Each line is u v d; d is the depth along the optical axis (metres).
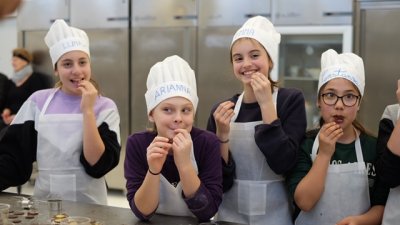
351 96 1.59
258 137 1.56
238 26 3.79
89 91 1.74
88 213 1.48
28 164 1.86
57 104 1.88
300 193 1.54
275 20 3.66
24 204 1.57
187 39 4.01
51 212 1.48
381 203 1.57
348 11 3.42
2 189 1.79
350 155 1.60
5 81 4.54
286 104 1.64
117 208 1.55
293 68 3.67
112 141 1.84
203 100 3.96
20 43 4.73
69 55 1.80
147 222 1.40
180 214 1.49
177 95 1.43
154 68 1.50
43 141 1.84
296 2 3.58
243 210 1.68
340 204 1.58
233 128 1.69
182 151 1.38
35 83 4.50
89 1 4.39
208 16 3.91
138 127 4.30
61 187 1.82
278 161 1.55
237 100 1.75
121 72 4.32
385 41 3.35
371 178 1.59
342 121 1.59
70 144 1.83
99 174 1.80
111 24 4.32
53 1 4.54
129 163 1.53
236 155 1.69
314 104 3.62
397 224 1.49
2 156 1.79
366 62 3.40
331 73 1.60
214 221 1.43
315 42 3.60
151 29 4.17
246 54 1.62
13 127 1.84
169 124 1.44
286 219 1.68
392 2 3.30
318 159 1.55
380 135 1.58
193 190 1.39
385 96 3.37
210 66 3.93
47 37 1.89
